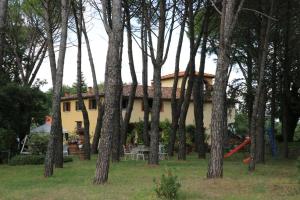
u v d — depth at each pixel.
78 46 27.16
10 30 35.34
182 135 27.48
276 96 32.69
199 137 29.56
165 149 34.66
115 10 15.02
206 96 38.97
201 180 15.41
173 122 30.14
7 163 26.09
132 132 49.38
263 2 22.50
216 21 28.70
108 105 14.92
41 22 34.31
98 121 33.72
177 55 28.66
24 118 30.09
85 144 27.61
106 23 15.25
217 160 15.91
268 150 36.56
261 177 17.03
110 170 19.53
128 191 13.05
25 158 25.25
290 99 34.69
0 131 27.52
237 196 12.30
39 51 37.88
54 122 17.84
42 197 12.52
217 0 22.28
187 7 26.67
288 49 28.48
